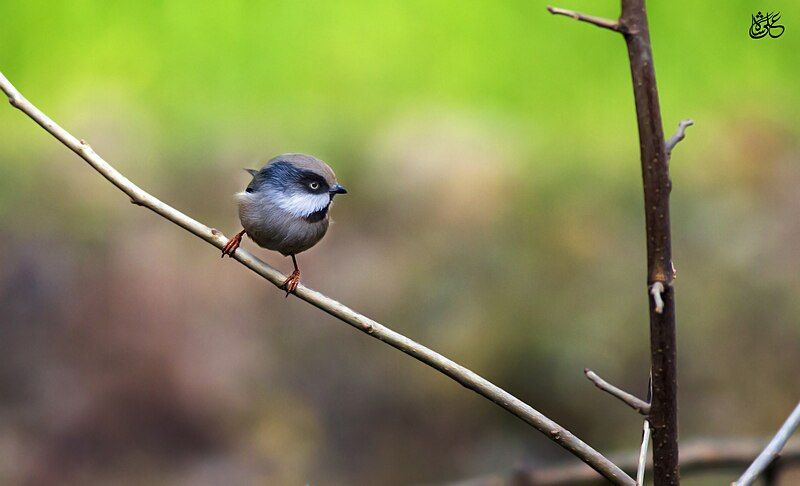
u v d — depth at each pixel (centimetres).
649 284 511
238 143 699
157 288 568
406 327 566
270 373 564
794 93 704
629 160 658
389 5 784
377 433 562
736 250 567
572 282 567
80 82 751
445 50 775
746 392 561
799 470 540
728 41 724
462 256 571
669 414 511
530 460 559
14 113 724
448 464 559
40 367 562
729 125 676
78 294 568
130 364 563
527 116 742
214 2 776
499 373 563
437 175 646
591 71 750
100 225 609
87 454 559
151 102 741
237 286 570
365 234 612
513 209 612
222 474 558
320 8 786
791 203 577
